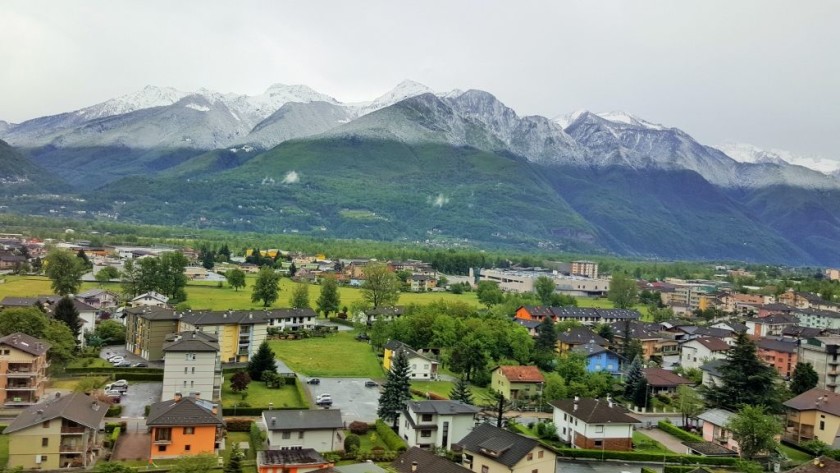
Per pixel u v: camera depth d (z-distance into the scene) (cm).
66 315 15262
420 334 17512
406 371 11544
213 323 15562
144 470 8600
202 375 11844
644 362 18025
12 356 11175
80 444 8744
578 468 10125
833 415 11844
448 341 16875
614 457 10638
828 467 8544
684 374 17550
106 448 9544
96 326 17375
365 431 10944
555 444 11256
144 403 11856
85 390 11681
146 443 9838
